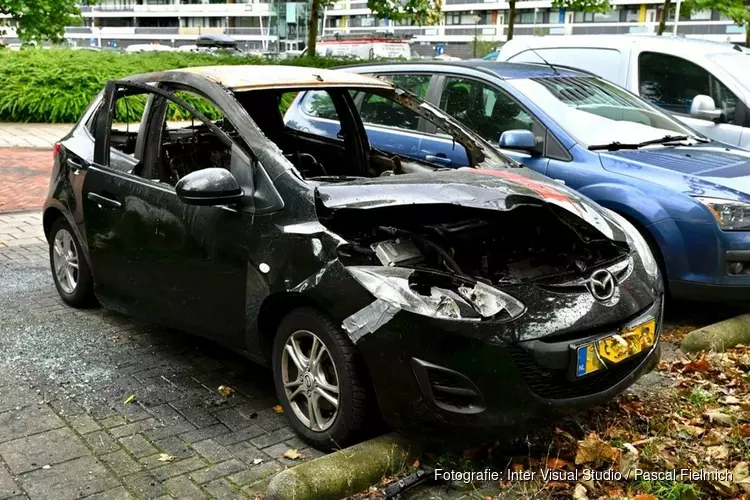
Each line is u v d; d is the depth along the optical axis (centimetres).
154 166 460
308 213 363
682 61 782
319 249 351
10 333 504
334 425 352
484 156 476
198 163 503
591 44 855
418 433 333
